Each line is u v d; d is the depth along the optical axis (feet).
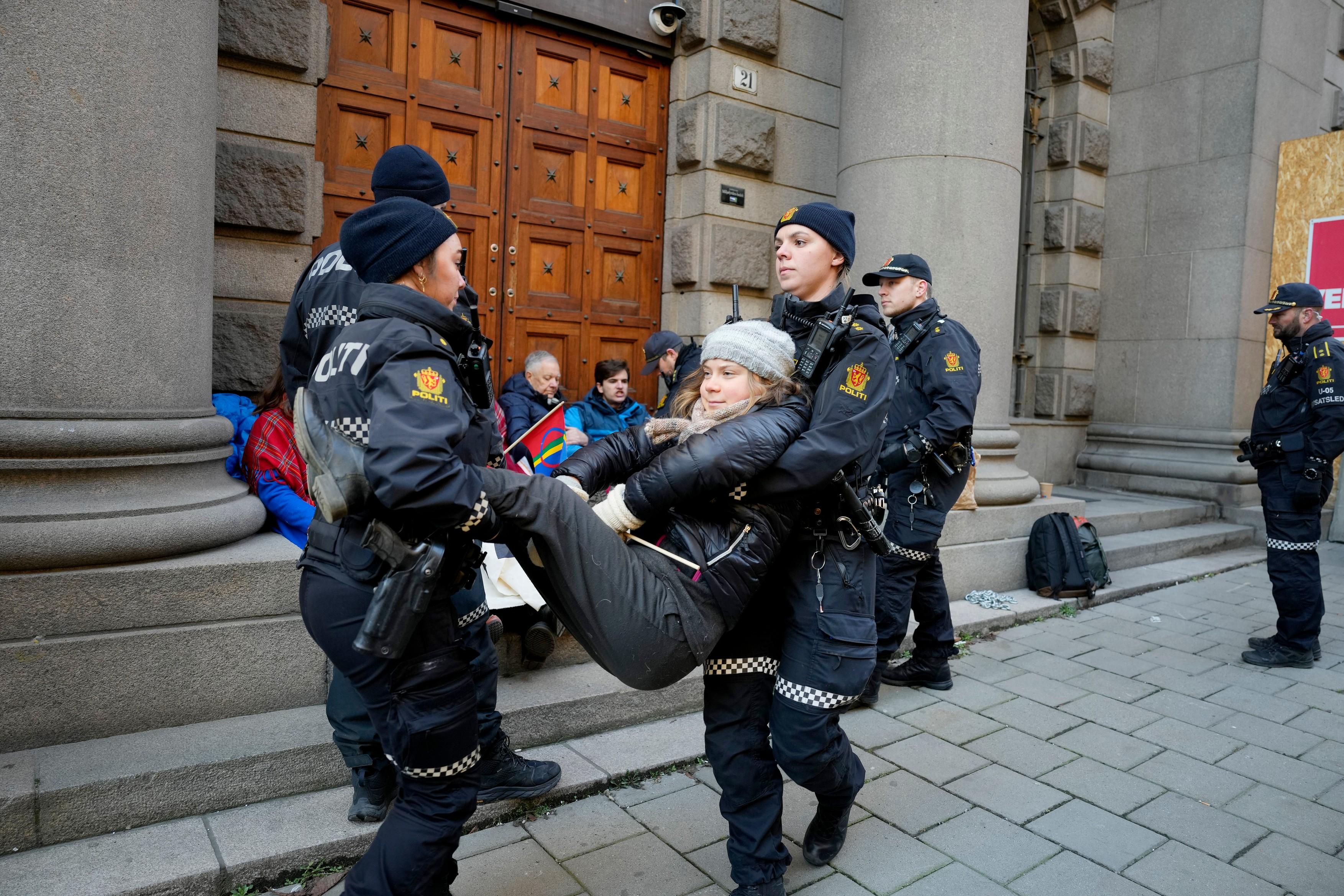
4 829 7.13
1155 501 24.35
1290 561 14.01
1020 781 9.85
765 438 6.07
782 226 7.41
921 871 7.98
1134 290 26.58
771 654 7.22
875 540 6.99
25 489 7.98
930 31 16.35
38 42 7.84
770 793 7.13
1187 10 25.29
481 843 8.28
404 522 5.19
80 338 8.23
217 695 8.68
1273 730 11.44
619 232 17.49
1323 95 26.89
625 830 8.55
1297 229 24.59
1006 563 17.04
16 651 7.75
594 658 5.91
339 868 7.66
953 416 11.16
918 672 12.64
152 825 7.71
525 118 16.05
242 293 12.08
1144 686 12.94
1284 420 14.10
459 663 5.79
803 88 18.85
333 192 14.01
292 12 12.10
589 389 17.26
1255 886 7.87
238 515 9.32
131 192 8.47
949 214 16.42
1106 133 26.71
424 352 5.32
